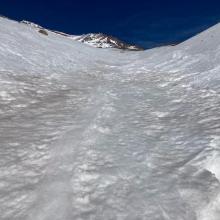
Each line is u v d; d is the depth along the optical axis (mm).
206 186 7008
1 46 22078
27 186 7230
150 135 10102
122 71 24406
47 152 8836
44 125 10953
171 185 7113
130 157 8477
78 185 7160
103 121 11148
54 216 6168
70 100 14320
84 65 26000
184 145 9109
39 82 17531
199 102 13453
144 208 6402
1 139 9766
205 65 19781
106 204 6551
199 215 6270
